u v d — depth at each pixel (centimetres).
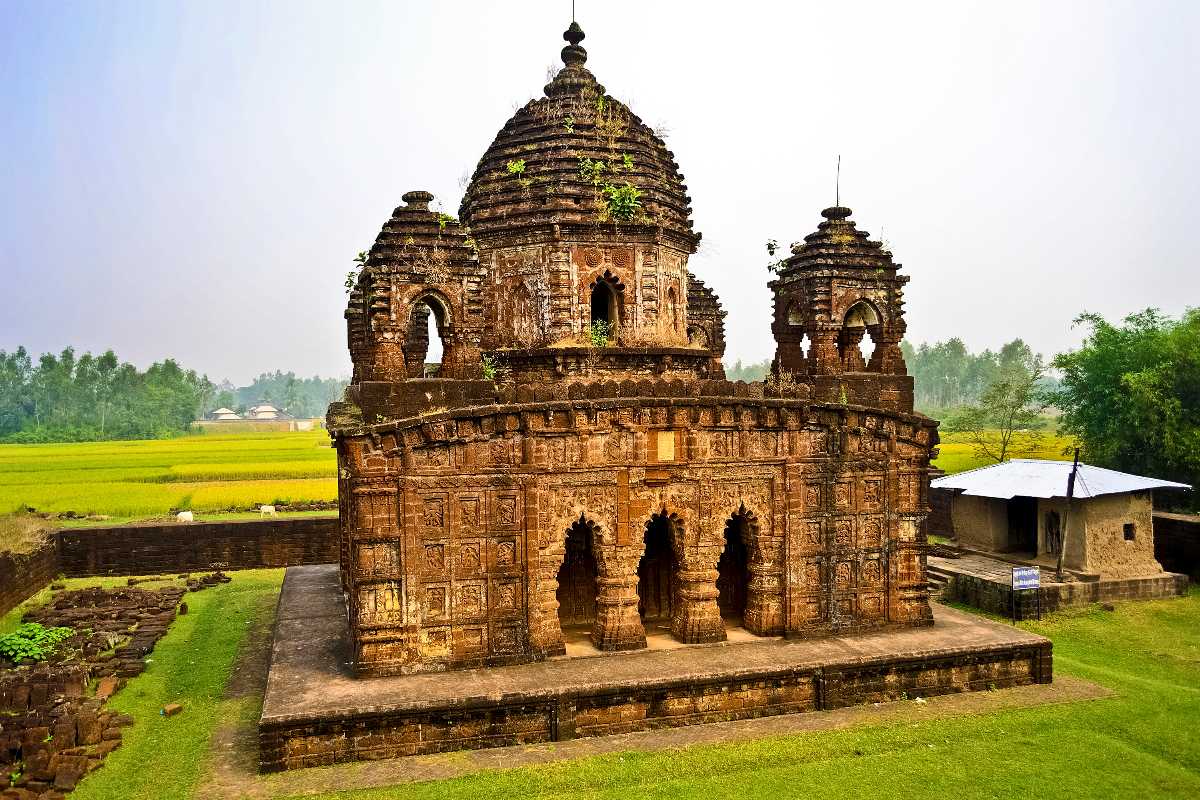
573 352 1994
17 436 11188
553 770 1421
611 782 1386
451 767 1445
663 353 2070
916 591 2027
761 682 1684
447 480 1692
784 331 2331
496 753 1505
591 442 1789
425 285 1748
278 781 1400
